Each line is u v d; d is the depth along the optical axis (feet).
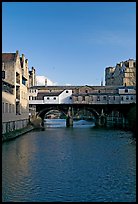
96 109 281.74
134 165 82.89
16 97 194.90
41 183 64.44
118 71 390.42
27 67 250.57
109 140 151.23
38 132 207.82
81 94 274.77
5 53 191.31
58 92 282.15
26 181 66.03
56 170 77.61
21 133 182.29
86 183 64.54
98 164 85.56
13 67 178.70
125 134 187.21
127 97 270.46
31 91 274.77
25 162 89.10
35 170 77.41
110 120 323.98
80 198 54.24
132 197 54.75
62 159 94.58
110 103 272.72
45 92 283.59
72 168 79.87
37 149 117.70
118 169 78.07
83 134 189.98
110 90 280.31
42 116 292.61
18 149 117.50
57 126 286.66
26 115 233.96
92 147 123.95
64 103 274.77
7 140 146.61
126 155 101.35
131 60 354.74
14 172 75.05
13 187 61.46
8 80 177.99
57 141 147.74
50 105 277.44
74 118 458.50
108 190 59.31
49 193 57.36
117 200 53.26
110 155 101.86
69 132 207.51
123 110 278.26
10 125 168.14
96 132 207.10
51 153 107.45
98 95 274.57
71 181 66.08
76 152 109.60
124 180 66.59
